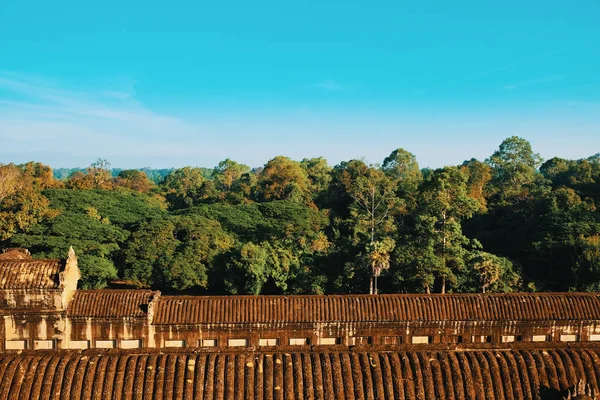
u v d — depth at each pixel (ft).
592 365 77.00
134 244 226.17
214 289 228.02
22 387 72.13
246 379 74.54
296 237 257.34
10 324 119.34
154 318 123.03
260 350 80.18
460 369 76.48
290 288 211.82
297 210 286.66
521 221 275.18
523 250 235.20
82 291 126.62
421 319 125.59
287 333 125.18
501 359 78.13
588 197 285.43
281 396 72.43
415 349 80.53
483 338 127.13
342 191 337.93
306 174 424.46
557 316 127.34
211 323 123.13
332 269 214.07
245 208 301.02
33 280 119.14
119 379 73.97
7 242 242.58
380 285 202.08
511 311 127.95
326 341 126.00
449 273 186.39
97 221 258.78
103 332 121.90
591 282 203.41
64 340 120.78
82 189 340.80
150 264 219.61
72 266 126.62
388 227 245.65
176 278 213.25
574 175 345.92
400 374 75.72
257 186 390.21
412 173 418.10
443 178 221.87
